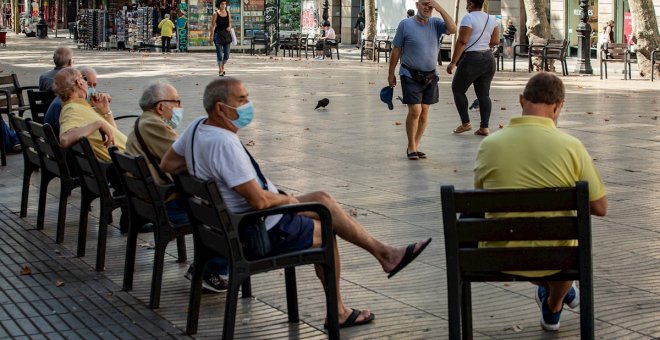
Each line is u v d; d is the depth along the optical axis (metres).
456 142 14.51
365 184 11.12
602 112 18.45
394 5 39.00
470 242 5.47
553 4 44.25
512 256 5.26
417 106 12.74
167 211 6.84
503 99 21.28
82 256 8.13
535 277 5.33
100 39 48.78
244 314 6.54
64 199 8.55
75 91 8.47
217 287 7.00
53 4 83.56
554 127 5.71
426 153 13.44
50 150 8.61
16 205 10.24
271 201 5.93
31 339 6.06
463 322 5.67
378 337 6.01
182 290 7.14
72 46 52.59
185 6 45.75
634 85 25.88
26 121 9.02
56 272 7.65
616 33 41.81
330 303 5.82
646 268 7.46
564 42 31.12
